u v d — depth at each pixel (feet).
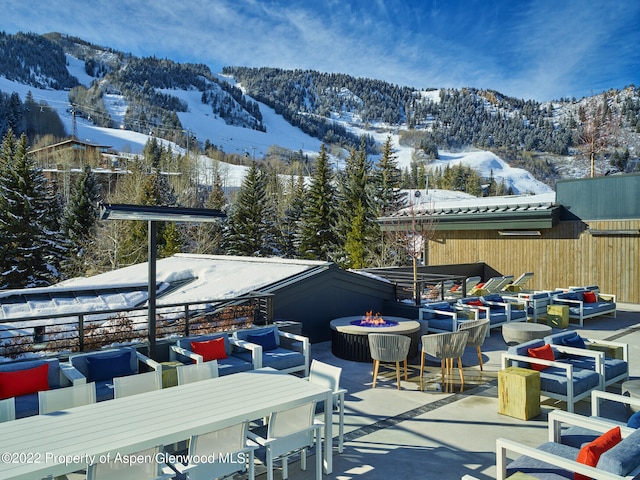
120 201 102.42
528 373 18.38
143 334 23.13
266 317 26.45
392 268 53.93
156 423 11.37
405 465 14.24
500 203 63.98
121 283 35.29
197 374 16.24
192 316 25.23
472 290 47.65
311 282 31.55
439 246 68.08
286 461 13.16
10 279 81.35
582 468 9.39
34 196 86.79
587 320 40.98
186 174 175.11
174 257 51.93
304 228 109.91
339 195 114.01
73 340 22.84
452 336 21.95
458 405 19.58
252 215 109.19
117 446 9.97
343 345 27.37
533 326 29.17
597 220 53.36
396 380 23.30
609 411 18.67
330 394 13.96
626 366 21.45
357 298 35.01
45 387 16.60
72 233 93.04
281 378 15.49
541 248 57.93
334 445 15.65
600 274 53.16
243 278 35.06
